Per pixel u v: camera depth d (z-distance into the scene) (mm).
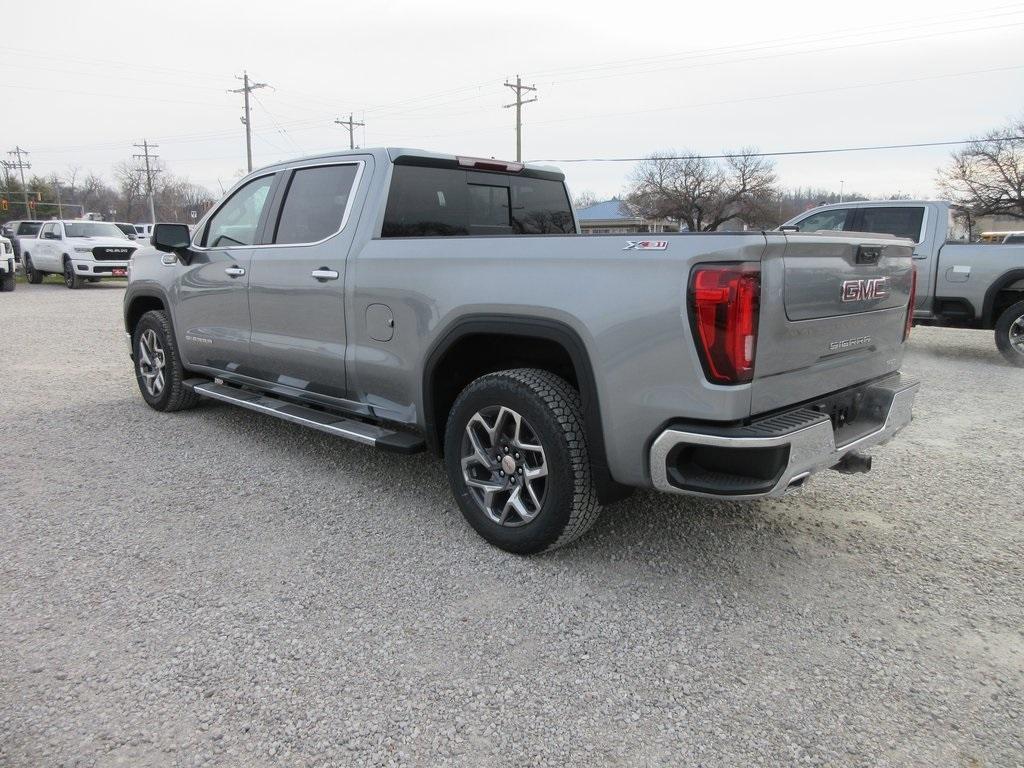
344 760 2092
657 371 2705
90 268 20906
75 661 2525
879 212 9258
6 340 10109
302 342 4262
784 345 2725
